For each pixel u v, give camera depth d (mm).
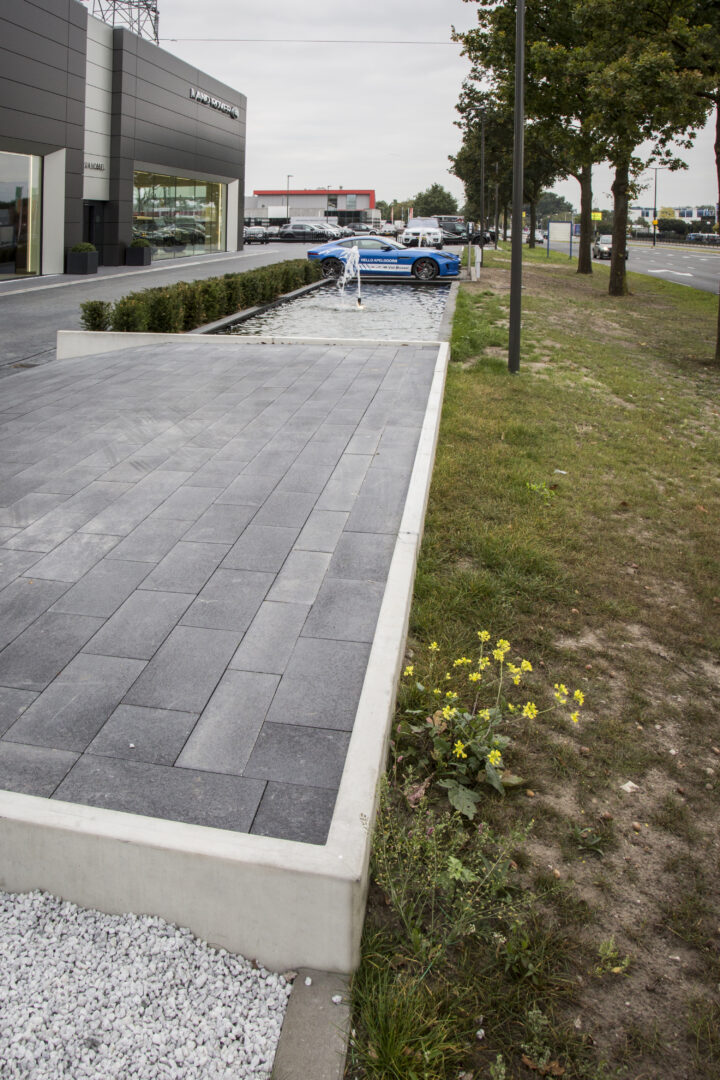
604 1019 2625
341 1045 2439
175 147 34406
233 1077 2338
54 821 2799
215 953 2721
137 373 10039
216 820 2957
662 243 91375
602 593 5477
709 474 8445
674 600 5516
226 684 3787
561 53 21672
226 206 41688
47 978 2586
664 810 3551
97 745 3363
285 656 4016
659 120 17016
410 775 3605
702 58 15828
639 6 16156
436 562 5574
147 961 2654
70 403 8672
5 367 11641
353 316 18531
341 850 2691
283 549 5188
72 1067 2344
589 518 6785
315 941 2646
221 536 5375
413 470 6508
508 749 3844
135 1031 2441
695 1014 2648
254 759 3293
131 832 2754
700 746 4012
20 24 23125
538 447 8609
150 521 5609
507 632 4836
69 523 5578
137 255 30938
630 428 9961
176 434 7535
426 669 4297
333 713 3594
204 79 36625
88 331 12594
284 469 6629
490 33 27062
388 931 2850
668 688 4473
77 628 4250
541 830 3389
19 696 3684
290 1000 2582
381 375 9812
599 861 3254
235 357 10930
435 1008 2553
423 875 3035
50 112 24891
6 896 2881
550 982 2715
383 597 4570
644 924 2977
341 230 58000
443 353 11070
